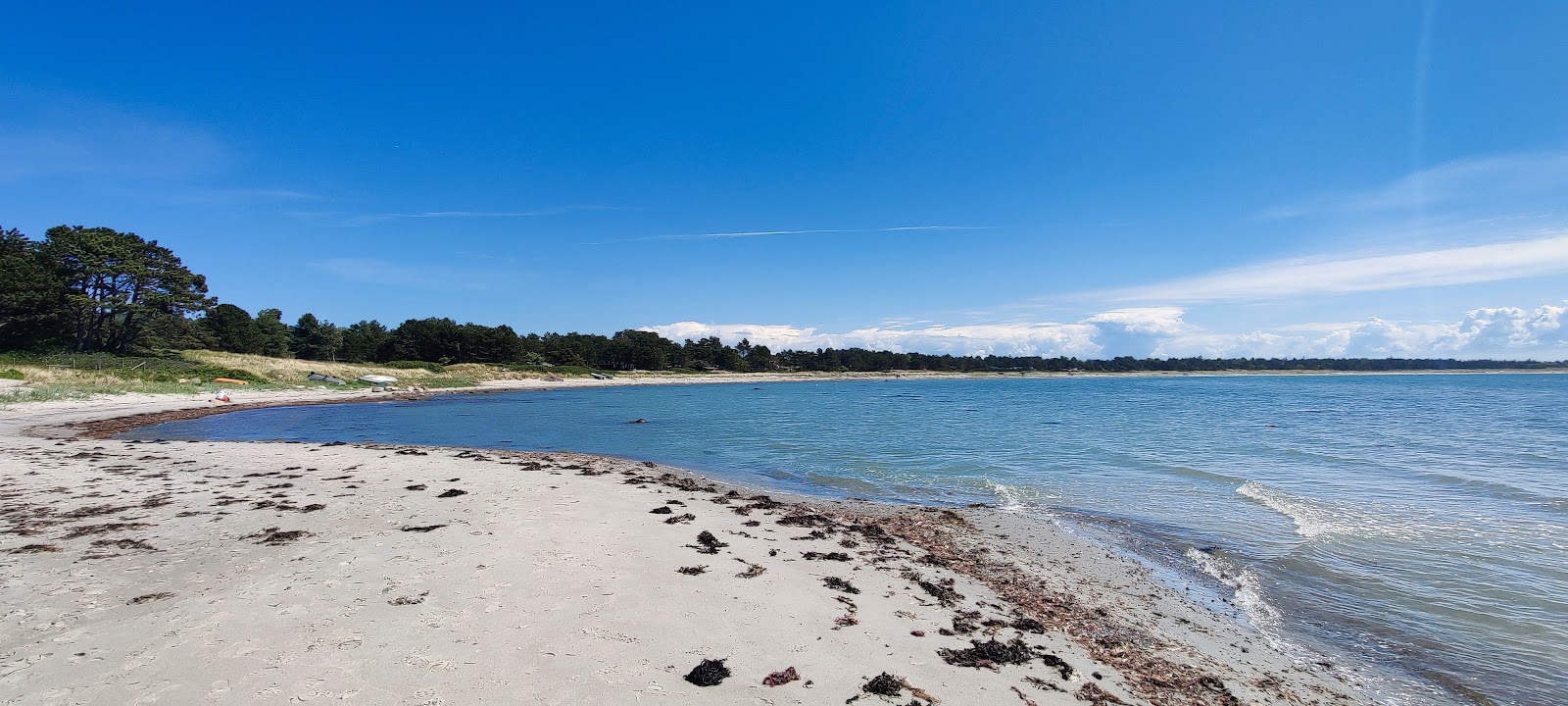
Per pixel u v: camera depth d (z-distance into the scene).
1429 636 7.93
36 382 39.22
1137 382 155.88
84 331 60.03
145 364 53.88
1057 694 5.96
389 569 8.32
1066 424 37.88
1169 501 15.61
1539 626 8.20
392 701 5.05
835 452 25.08
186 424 31.53
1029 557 10.90
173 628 6.29
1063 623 7.97
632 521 11.72
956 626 7.45
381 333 121.69
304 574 8.06
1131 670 6.73
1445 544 11.70
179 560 8.58
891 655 6.48
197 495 13.07
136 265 61.88
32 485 13.51
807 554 10.14
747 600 7.77
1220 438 29.28
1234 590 9.45
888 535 11.91
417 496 13.49
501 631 6.44
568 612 7.05
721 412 48.28
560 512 12.23
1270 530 12.75
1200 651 7.39
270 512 11.68
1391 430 32.50
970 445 27.23
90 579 7.73
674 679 5.67
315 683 5.26
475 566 8.52
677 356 154.12
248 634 6.16
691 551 9.80
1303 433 31.33
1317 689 6.61
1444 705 6.40
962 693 5.79
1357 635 7.96
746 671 5.90
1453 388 95.81
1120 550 11.43
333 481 15.11
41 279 55.72
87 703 4.87
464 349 109.44
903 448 26.30
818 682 5.77
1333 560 10.84
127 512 11.40
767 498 15.13
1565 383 123.50
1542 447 25.34
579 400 63.22
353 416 39.25
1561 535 12.18
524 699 5.17
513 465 18.88
